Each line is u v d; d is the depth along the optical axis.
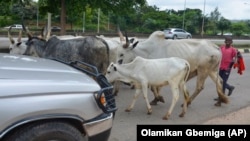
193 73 8.17
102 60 8.21
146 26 60.28
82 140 3.56
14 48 9.82
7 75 3.31
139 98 8.62
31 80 3.30
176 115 7.16
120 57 8.73
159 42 8.41
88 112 3.47
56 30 37.88
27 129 3.19
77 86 3.47
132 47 8.72
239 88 10.59
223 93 8.38
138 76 6.98
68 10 19.72
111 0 18.91
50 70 3.71
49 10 19.92
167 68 6.84
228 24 66.19
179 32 41.09
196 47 7.93
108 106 3.79
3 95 3.02
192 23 62.44
